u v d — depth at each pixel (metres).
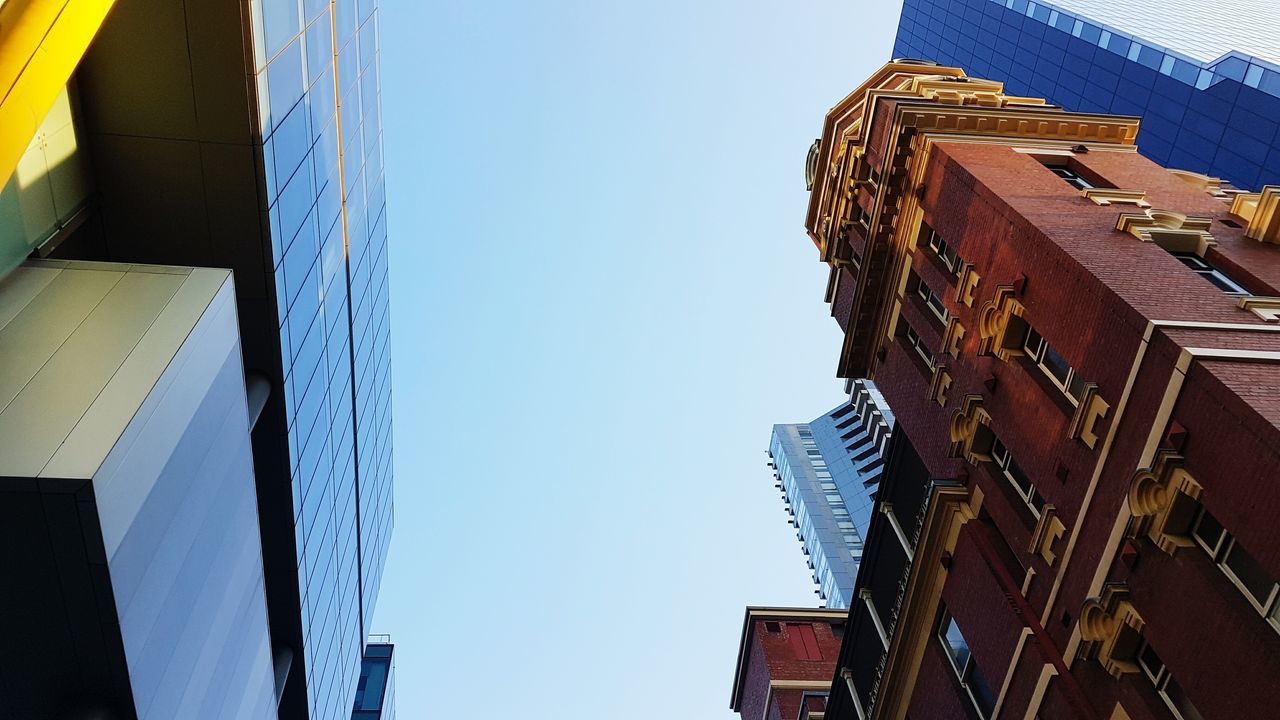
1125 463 17.17
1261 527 13.77
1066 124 27.14
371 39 36.84
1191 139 51.34
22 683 17.62
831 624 46.69
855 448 108.50
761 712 43.78
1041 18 66.44
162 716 19.94
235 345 22.50
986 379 22.47
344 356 35.91
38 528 15.72
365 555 46.88
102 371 18.03
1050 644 19.27
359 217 36.19
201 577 21.30
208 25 20.83
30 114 15.67
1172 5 66.81
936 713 23.73
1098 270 18.58
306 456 30.95
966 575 22.62
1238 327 16.36
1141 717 16.44
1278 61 47.25
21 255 20.25
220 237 24.06
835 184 33.44
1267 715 13.53
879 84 33.84
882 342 29.73
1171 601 15.73
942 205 25.44
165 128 22.16
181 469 19.41
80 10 15.83
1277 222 20.27
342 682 44.09
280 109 24.20
